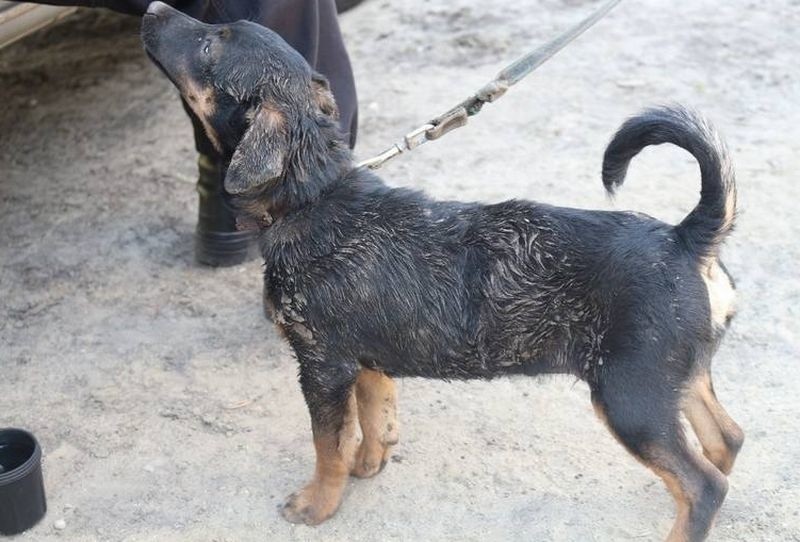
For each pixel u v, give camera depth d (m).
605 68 2.72
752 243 2.17
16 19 2.31
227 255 2.20
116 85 2.80
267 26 1.90
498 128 2.53
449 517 1.76
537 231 1.63
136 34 3.07
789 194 2.28
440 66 2.79
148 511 1.79
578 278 1.60
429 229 1.66
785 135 2.46
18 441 1.79
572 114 2.56
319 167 1.67
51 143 2.59
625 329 1.59
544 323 1.62
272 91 1.66
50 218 2.35
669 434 1.60
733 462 1.72
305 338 1.70
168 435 1.89
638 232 1.61
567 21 2.97
